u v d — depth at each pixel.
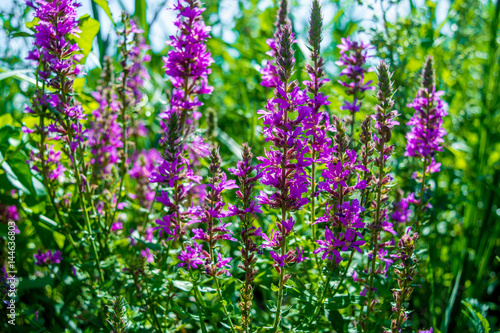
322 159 2.58
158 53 6.00
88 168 3.38
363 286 2.95
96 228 3.58
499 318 4.27
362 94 3.16
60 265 3.55
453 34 5.48
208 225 2.60
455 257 4.11
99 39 4.90
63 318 3.06
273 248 2.51
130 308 2.97
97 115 3.71
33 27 3.14
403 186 4.00
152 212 3.98
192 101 2.90
